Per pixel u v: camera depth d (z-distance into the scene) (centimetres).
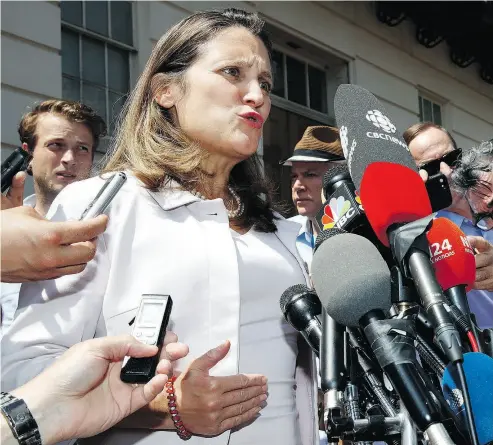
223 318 150
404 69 903
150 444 146
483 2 785
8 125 500
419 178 120
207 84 164
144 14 629
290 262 173
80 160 322
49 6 541
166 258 150
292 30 779
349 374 119
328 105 851
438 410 99
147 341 124
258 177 191
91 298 144
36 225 119
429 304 106
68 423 113
